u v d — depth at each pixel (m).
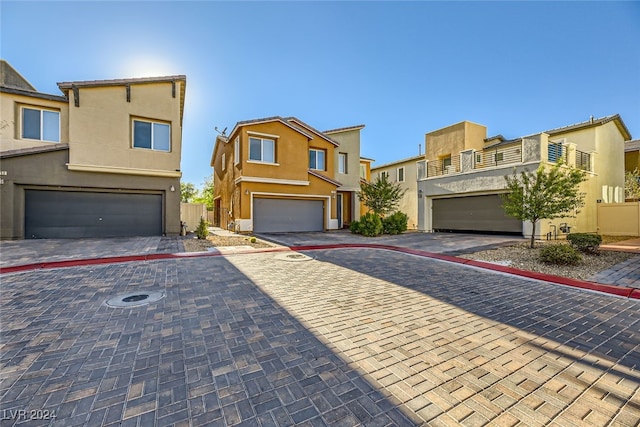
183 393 2.50
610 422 2.18
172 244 11.40
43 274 6.84
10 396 2.44
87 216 13.03
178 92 14.48
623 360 3.10
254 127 16.64
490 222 15.44
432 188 17.98
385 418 2.20
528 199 9.83
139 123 13.82
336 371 2.85
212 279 6.46
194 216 18.92
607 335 3.71
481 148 20.62
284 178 17.30
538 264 7.90
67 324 3.96
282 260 8.92
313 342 3.46
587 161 15.61
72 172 12.52
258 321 4.10
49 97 12.41
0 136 11.79
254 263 8.40
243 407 2.32
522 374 2.82
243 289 5.71
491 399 2.44
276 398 2.43
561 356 3.17
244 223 16.22
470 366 2.95
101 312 4.41
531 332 3.79
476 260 8.65
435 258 9.30
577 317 4.33
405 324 4.03
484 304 4.90
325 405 2.35
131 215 13.84
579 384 2.66
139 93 13.67
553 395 2.50
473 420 2.19
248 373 2.81
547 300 5.14
